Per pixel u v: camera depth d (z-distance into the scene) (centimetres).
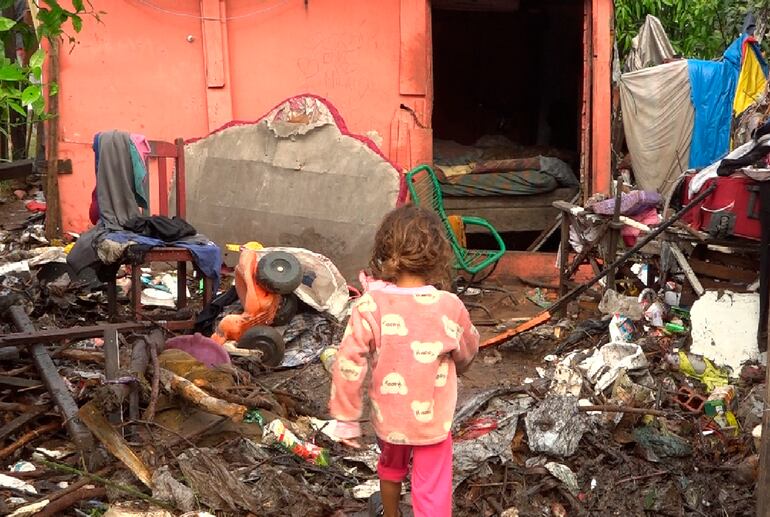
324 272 688
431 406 309
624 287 714
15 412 448
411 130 901
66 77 890
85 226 906
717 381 553
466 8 1112
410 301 312
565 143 1272
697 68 969
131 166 619
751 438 466
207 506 384
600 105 884
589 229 691
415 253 310
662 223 630
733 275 623
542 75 1284
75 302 686
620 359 545
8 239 901
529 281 833
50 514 362
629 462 441
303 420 483
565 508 413
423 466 313
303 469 426
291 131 803
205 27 892
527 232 1087
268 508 391
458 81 1303
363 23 900
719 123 979
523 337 652
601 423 470
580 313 707
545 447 441
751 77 972
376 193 766
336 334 648
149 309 717
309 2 899
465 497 412
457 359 323
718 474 440
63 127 895
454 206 990
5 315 554
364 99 909
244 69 908
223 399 457
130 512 371
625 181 1048
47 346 541
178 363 483
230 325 608
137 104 905
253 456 432
